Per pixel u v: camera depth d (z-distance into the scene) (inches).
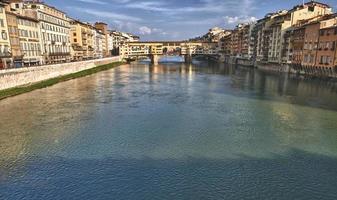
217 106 1705.2
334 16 2952.8
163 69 4874.5
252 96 2048.5
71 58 4254.4
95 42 5826.8
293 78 3159.5
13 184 759.1
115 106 1683.1
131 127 1262.3
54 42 3535.9
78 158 922.7
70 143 1054.4
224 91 2292.1
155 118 1418.6
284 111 1571.1
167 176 808.9
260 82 2883.9
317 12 3870.6
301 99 1915.6
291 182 780.6
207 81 3014.3
